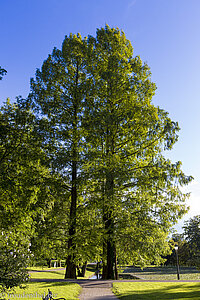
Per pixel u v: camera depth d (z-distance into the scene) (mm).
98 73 23578
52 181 20922
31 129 22250
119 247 21531
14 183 19828
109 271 21094
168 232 21703
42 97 23141
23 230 20172
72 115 23234
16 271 9844
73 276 21109
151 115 21281
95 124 20656
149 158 22641
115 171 19531
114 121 20734
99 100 22969
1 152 20766
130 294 13789
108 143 21953
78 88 22391
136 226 20328
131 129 21344
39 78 23969
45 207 22812
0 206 19453
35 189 20875
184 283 17578
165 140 20719
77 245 20250
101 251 22375
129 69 23547
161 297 12586
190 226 17703
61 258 21438
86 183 20266
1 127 20125
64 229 21719
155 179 20078
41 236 20859
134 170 21406
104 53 24516
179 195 20844
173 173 19844
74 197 21812
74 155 21312
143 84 22969
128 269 53250
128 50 24828
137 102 22438
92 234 19688
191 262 17562
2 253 9859
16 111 21547
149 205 21094
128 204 19953
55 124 22250
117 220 21141
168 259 56438
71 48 24516
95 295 13953
